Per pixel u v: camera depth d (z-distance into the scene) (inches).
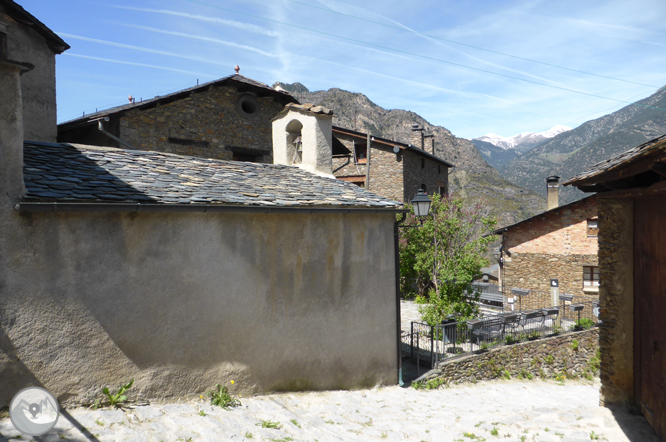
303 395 239.8
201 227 203.0
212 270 206.4
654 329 195.0
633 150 216.4
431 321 454.9
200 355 201.6
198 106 502.0
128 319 179.9
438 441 193.8
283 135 353.1
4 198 151.3
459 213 643.5
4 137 151.8
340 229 261.7
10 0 354.9
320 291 251.3
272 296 229.6
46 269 160.2
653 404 195.8
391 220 292.4
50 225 161.6
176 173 238.7
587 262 667.4
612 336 232.8
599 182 221.6
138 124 452.4
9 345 151.2
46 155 214.7
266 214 226.8
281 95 565.6
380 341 285.7
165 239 191.5
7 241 151.8
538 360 428.5
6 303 151.0
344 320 263.7
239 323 215.9
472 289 584.4
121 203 172.6
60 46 410.6
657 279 191.3
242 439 165.9
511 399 321.7
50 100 406.0
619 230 230.2
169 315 191.9
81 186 181.0
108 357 174.2
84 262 169.3
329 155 341.4
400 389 293.0
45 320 159.5
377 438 193.8
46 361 159.2
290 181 283.1
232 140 533.3
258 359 223.5
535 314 442.6
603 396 239.0
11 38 366.6
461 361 355.6
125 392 177.5
